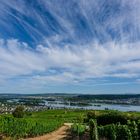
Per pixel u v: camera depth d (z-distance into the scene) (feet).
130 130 89.61
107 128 94.32
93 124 97.66
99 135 97.25
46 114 437.17
